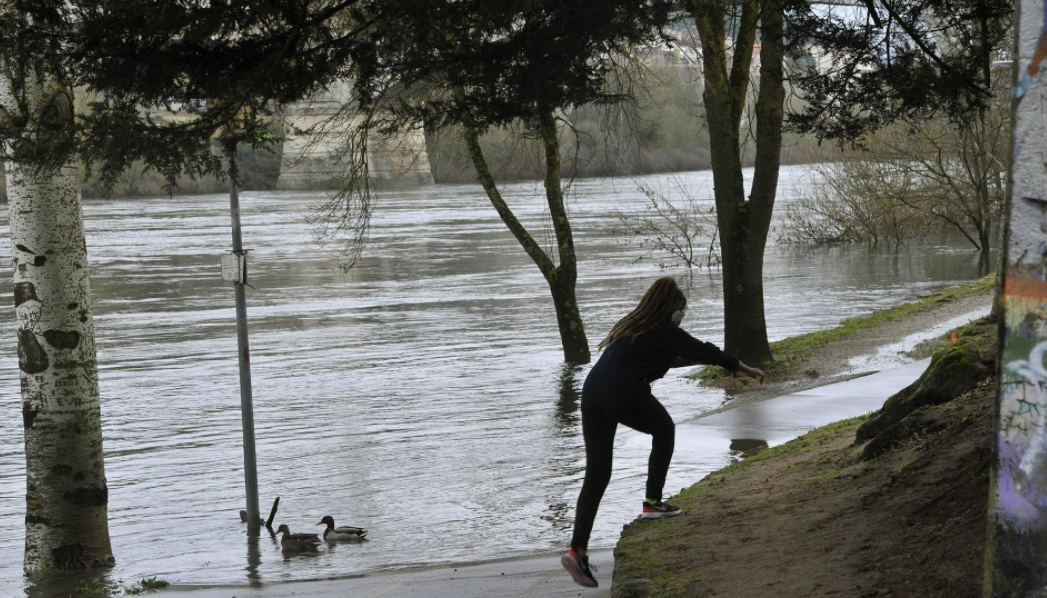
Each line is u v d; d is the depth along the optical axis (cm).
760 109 2444
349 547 1313
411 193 13138
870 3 1481
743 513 1030
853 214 6500
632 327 888
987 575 441
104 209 11550
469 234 7781
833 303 4044
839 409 1931
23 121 1097
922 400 1205
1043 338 420
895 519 843
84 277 1359
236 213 1460
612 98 1310
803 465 1237
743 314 2503
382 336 3494
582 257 6088
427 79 1281
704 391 2312
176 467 1850
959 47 1611
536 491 1552
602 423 882
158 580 1188
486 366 2888
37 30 1023
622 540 1012
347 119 2159
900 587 694
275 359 3089
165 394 2586
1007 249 427
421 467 1766
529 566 1106
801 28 1529
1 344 3488
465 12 1156
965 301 3556
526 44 1202
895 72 1528
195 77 1100
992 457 438
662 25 1298
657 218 8756
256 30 1123
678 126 8731
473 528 1361
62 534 1333
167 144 1073
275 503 1444
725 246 2506
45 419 1336
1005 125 5153
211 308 4291
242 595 1083
